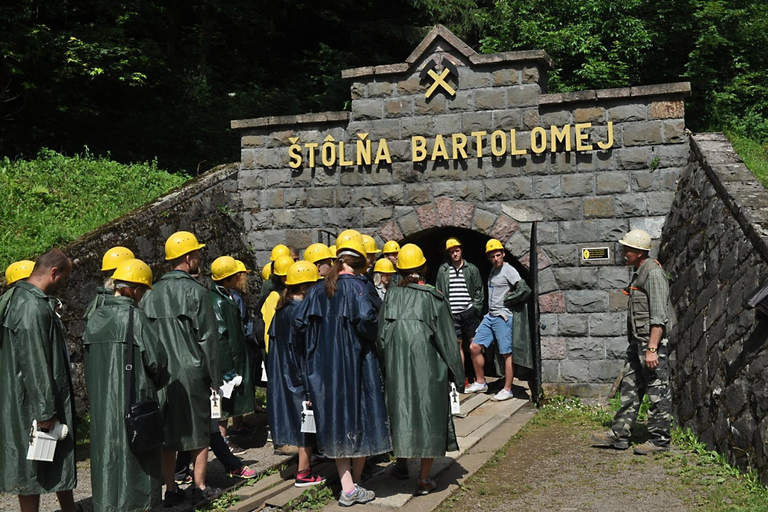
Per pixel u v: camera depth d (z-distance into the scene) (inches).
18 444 190.2
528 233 414.3
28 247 380.2
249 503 230.2
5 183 448.5
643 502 232.4
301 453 248.4
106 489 189.2
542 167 411.8
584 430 333.7
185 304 228.2
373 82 440.8
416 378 237.6
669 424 283.6
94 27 650.2
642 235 288.0
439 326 242.1
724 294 281.1
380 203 442.3
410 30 901.2
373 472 269.6
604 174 402.0
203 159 739.4
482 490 252.4
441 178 430.3
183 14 896.3
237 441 315.9
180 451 241.9
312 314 239.0
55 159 513.0
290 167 461.1
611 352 400.2
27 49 573.3
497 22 817.5
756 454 235.8
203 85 801.6
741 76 697.6
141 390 194.2
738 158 343.9
